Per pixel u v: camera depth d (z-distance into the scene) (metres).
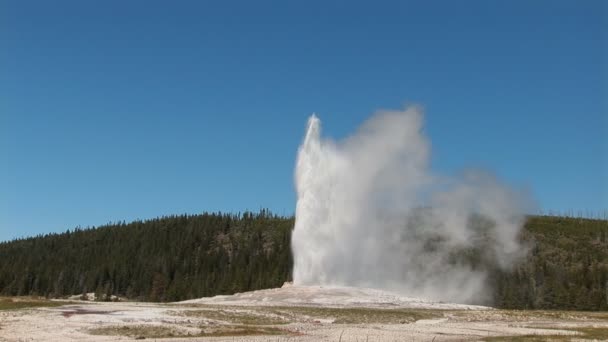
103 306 65.94
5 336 43.22
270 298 81.31
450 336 50.47
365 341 44.78
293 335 47.66
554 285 163.50
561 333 54.88
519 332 55.22
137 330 47.38
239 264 188.38
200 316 57.34
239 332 48.47
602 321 71.50
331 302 77.38
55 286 191.88
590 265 196.75
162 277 184.25
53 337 43.28
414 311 72.75
